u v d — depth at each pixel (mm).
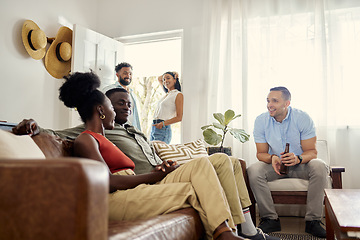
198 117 4070
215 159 1761
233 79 3996
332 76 3615
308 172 2883
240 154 3861
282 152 3010
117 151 1642
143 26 4562
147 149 2180
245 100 3836
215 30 4090
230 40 4008
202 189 1432
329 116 3602
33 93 3812
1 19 3475
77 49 4020
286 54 3807
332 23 3668
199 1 4297
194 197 1415
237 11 4043
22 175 686
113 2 4750
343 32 3639
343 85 3594
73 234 651
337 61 3627
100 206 698
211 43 4094
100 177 703
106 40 4402
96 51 4281
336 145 3566
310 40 3723
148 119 7125
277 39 3846
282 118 3162
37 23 3889
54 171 669
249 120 3869
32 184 679
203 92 4078
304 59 3742
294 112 3176
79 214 652
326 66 3613
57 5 4164
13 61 3592
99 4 4824
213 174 1464
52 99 4051
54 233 662
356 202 1581
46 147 1354
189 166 1517
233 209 1745
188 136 4168
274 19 3887
